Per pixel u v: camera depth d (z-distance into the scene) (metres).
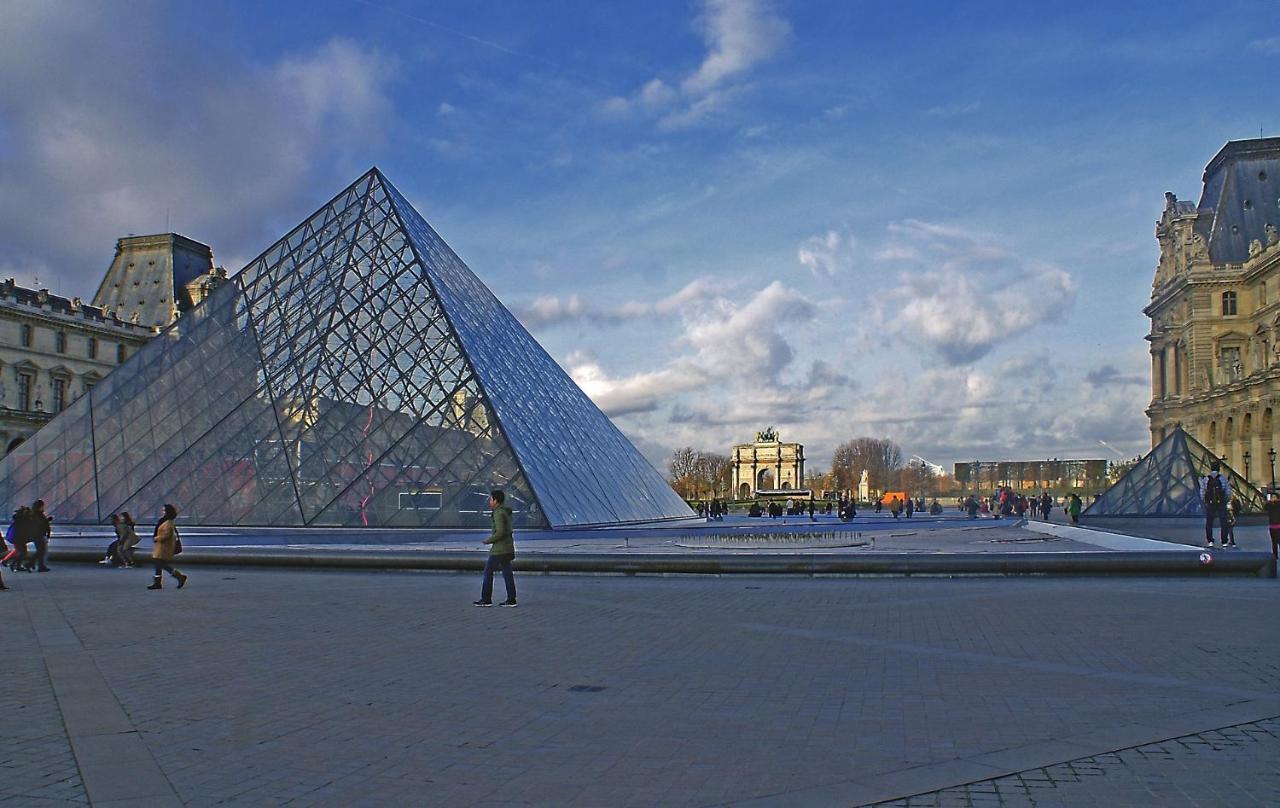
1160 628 18.69
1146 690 13.16
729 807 8.66
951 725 11.39
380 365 52.94
